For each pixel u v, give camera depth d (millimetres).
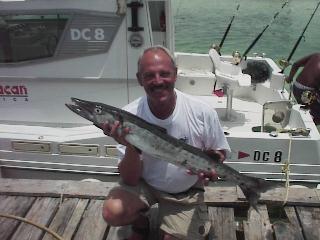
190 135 1428
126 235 1748
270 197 1948
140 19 2178
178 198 1526
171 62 1306
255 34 7035
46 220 1843
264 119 2504
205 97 3068
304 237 1743
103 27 2215
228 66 2934
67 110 2445
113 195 1516
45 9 2197
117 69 2293
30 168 2430
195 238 1511
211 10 8836
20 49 2312
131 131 1277
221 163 1386
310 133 2254
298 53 6195
